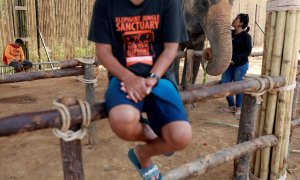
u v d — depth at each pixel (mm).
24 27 8969
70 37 9742
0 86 7461
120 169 3602
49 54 9461
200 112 5574
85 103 1795
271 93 3066
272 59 3006
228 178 3521
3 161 3736
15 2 8727
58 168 3604
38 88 7305
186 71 4832
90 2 9859
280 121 3100
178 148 1685
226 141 4410
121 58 1819
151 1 1760
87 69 3811
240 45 5012
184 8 4832
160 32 1818
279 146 3180
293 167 3760
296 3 2822
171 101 1733
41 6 9117
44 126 1672
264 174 3285
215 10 4230
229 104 5578
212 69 3990
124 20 1769
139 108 1709
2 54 8609
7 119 1595
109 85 1812
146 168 1933
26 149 4043
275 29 2951
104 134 4535
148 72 1795
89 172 3523
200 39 5191
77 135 1801
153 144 1812
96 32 1777
